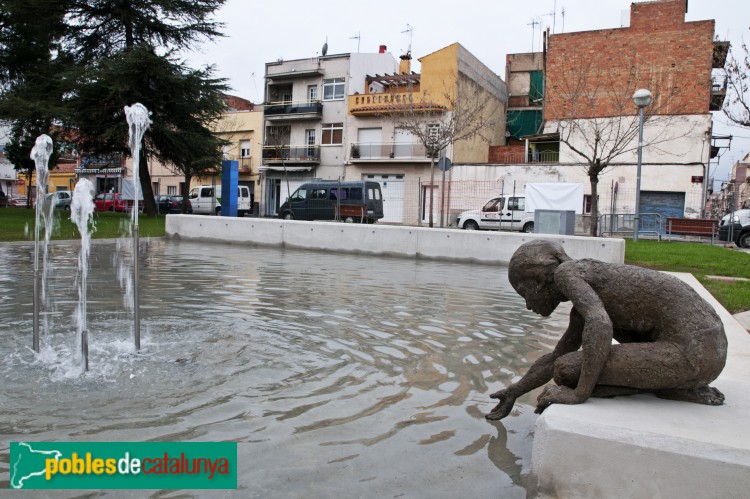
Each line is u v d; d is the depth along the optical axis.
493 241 12.88
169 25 32.12
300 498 2.34
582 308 2.63
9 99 25.92
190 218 17.50
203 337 5.06
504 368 4.34
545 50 36.66
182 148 30.58
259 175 45.56
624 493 2.21
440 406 3.47
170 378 3.88
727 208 29.09
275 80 45.50
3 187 59.09
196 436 2.93
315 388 3.73
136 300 4.57
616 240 11.74
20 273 9.27
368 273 10.47
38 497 2.36
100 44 31.94
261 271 10.27
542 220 16.52
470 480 2.53
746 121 15.65
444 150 37.44
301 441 2.89
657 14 31.75
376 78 42.88
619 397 2.71
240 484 2.45
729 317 5.72
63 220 22.19
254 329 5.43
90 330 5.27
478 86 41.16
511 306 7.18
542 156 36.72
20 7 27.84
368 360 4.45
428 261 13.32
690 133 30.56
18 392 3.54
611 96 32.62
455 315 6.48
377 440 2.93
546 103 34.78
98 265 10.64
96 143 30.89
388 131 40.31
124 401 3.43
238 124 47.16
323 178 43.19
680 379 2.56
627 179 30.94
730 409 2.58
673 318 2.62
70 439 2.88
